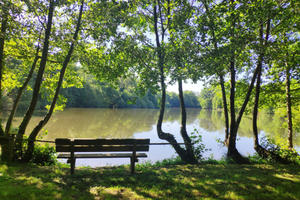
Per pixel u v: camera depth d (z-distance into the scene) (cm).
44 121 631
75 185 413
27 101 2742
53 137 1403
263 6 579
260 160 775
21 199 306
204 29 625
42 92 888
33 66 651
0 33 531
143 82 761
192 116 4491
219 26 652
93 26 710
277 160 752
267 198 362
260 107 1116
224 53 615
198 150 741
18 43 675
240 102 1117
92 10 689
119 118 3148
